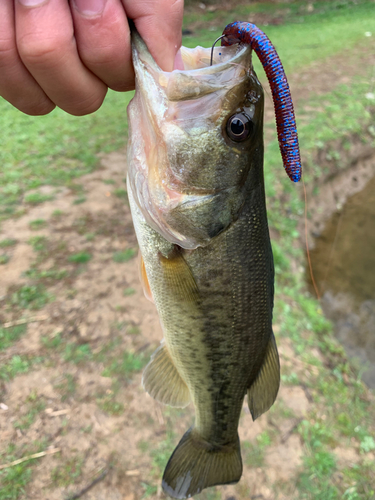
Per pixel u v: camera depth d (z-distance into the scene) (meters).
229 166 0.20
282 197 0.82
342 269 0.79
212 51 0.19
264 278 0.23
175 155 0.19
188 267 0.21
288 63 1.58
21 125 1.12
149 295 0.24
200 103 0.19
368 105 1.21
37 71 0.15
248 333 0.24
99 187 0.83
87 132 1.09
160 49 0.17
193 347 0.23
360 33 1.99
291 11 2.63
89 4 0.14
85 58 0.15
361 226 0.93
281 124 0.17
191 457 0.28
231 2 2.69
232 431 0.28
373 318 0.68
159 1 0.16
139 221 0.21
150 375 0.26
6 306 0.53
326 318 0.62
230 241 0.21
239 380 0.25
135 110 0.19
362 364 0.57
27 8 0.14
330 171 1.01
